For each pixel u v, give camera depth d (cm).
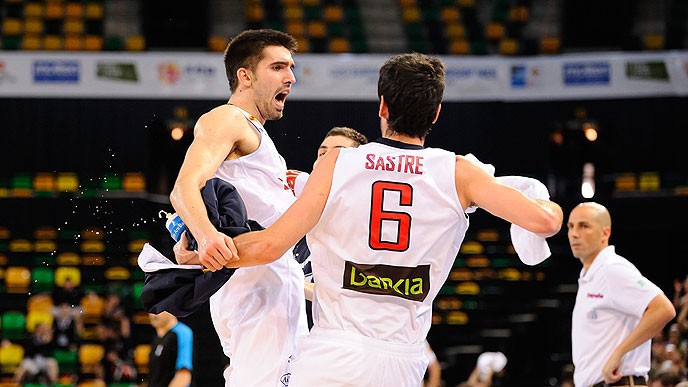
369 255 424
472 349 1900
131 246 2117
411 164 429
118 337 1809
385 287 424
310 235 436
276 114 545
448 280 2167
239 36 541
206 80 2105
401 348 426
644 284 812
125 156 2223
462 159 439
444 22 2686
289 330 531
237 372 528
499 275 2189
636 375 820
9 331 1995
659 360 1388
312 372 421
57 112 2209
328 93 2138
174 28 2481
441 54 2417
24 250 2112
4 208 2116
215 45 2445
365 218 424
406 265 425
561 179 2359
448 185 430
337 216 426
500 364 1439
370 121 2252
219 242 418
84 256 2117
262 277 523
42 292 2086
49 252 2112
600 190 2339
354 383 416
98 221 2141
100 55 2077
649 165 2353
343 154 433
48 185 2202
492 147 2344
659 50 2394
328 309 431
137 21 2502
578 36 2577
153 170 2248
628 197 2153
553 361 1862
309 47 2523
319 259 436
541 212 413
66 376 1827
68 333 1877
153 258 466
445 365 1862
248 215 511
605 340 837
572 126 2358
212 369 1777
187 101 2250
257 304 526
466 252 2247
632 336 797
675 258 2128
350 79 2147
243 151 511
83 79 2066
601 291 838
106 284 2078
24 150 2205
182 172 464
